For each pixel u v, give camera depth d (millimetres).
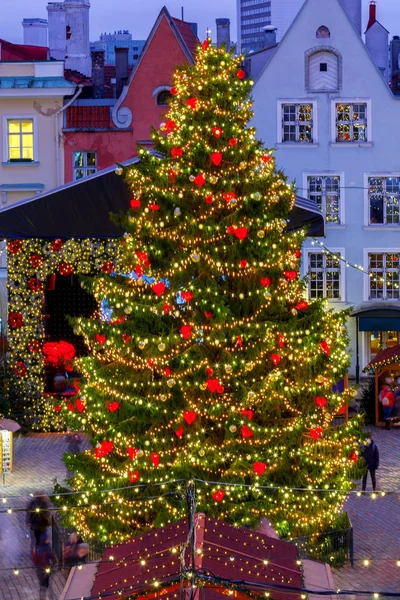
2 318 39906
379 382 33531
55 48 52250
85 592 12562
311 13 41094
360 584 17797
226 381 17750
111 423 18031
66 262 31672
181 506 17312
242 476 17531
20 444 29906
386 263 41719
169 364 17797
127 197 28156
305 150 41344
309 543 18109
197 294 17500
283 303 18016
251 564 11891
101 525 18172
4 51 49875
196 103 18125
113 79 54094
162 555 12125
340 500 18422
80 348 38406
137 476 17484
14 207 28156
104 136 41031
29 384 32125
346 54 41188
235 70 18625
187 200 18031
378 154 41469
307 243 41438
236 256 17703
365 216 41562
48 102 40781
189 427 17828
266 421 18156
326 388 18266
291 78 41188
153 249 17984
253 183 17891
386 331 41281
